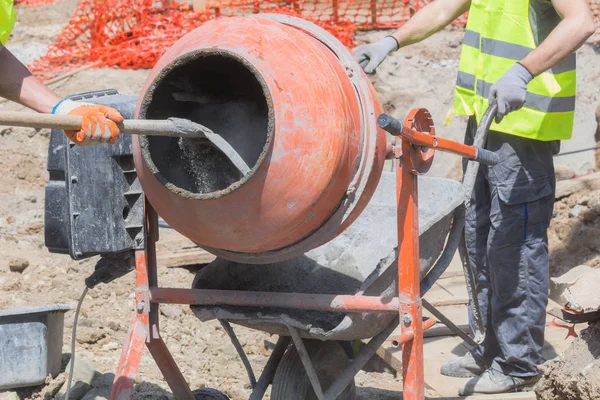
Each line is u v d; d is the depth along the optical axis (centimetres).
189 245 770
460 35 1044
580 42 481
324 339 416
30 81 414
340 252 504
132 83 962
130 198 436
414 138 389
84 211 432
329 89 383
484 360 573
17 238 759
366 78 411
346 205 403
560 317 517
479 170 560
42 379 498
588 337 479
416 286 406
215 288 455
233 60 397
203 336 639
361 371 617
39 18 1093
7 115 324
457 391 559
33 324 493
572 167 922
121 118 349
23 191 842
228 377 584
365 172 400
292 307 415
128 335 438
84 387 511
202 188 403
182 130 370
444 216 449
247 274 466
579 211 803
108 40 1045
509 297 541
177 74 396
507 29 533
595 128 945
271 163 372
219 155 405
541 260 541
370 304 404
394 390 578
